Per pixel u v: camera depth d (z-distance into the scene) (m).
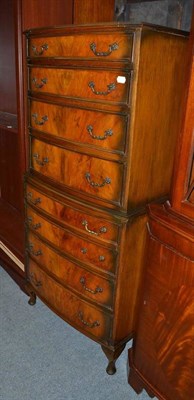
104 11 1.68
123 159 1.21
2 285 2.17
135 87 1.10
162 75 1.18
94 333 1.56
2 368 1.58
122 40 1.08
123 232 1.29
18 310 1.95
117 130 1.19
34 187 1.63
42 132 1.51
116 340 1.52
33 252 1.79
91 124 1.26
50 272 1.68
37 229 1.70
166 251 1.18
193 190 1.12
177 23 1.44
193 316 1.14
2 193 2.37
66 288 1.60
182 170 1.11
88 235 1.40
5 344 1.71
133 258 1.39
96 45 1.16
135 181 1.27
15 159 2.12
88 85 1.22
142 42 1.06
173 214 1.17
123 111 1.15
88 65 1.20
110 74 1.15
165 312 1.25
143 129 1.20
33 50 1.43
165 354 1.29
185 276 1.13
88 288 1.50
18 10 1.51
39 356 1.65
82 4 1.67
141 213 1.33
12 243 2.19
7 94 2.27
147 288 1.31
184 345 1.21
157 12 1.50
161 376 1.34
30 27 1.56
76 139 1.34
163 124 1.28
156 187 1.38
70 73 1.28
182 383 1.26
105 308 1.46
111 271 1.38
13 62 2.10
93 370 1.60
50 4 1.58
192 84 1.01
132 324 1.57
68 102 1.32
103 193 1.32
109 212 1.31
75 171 1.40
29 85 1.52
